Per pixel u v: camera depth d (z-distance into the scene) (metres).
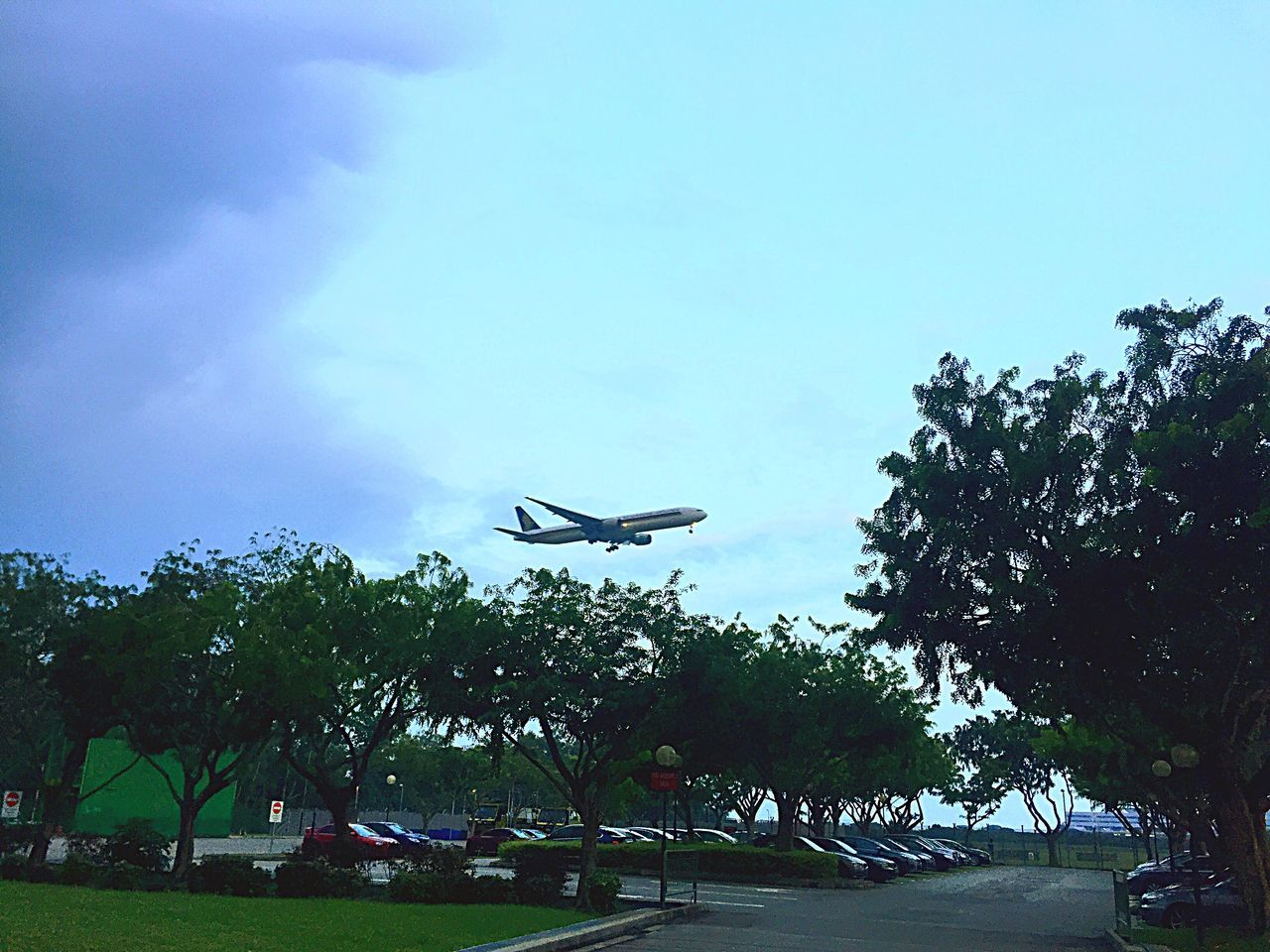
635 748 28.44
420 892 25.38
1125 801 60.12
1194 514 21.83
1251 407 21.34
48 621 29.77
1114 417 24.28
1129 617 23.17
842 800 68.88
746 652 43.03
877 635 25.58
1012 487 23.88
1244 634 22.08
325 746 33.12
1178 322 23.69
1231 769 23.75
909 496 25.47
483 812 91.19
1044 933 25.48
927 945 21.98
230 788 59.31
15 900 19.38
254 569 33.91
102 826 47.50
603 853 45.03
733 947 20.48
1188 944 22.06
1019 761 78.75
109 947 14.35
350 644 30.98
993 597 23.91
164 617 27.62
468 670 28.91
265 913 20.48
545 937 19.45
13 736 33.47
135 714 28.70
